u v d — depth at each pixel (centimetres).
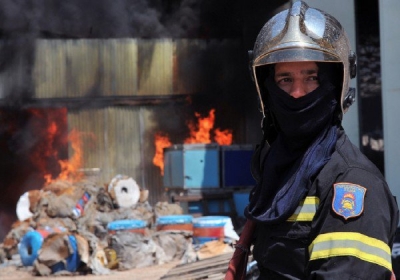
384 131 1752
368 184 254
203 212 2347
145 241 1831
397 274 848
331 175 260
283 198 268
